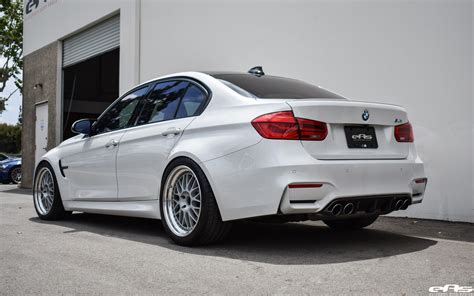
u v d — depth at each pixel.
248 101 3.44
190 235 3.53
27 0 13.20
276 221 3.41
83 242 3.84
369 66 5.55
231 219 3.31
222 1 7.18
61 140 11.63
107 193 4.53
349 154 3.30
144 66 8.65
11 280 2.69
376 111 3.49
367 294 2.43
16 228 4.66
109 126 4.72
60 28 11.45
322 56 5.96
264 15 6.61
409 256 3.30
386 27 5.41
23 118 13.00
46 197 5.36
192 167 3.52
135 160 4.15
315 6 6.04
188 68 7.71
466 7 4.84
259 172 3.13
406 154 3.66
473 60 4.80
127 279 2.70
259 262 3.11
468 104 4.85
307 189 3.06
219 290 2.49
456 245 3.72
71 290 2.50
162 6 8.27
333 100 3.33
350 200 3.21
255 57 6.71
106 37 10.02
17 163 15.90
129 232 4.38
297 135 3.14
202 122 3.60
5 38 23.20
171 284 2.60
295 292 2.45
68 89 16.52
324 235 4.19
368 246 3.67
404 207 3.61
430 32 5.09
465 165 4.88
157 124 4.07
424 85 5.14
